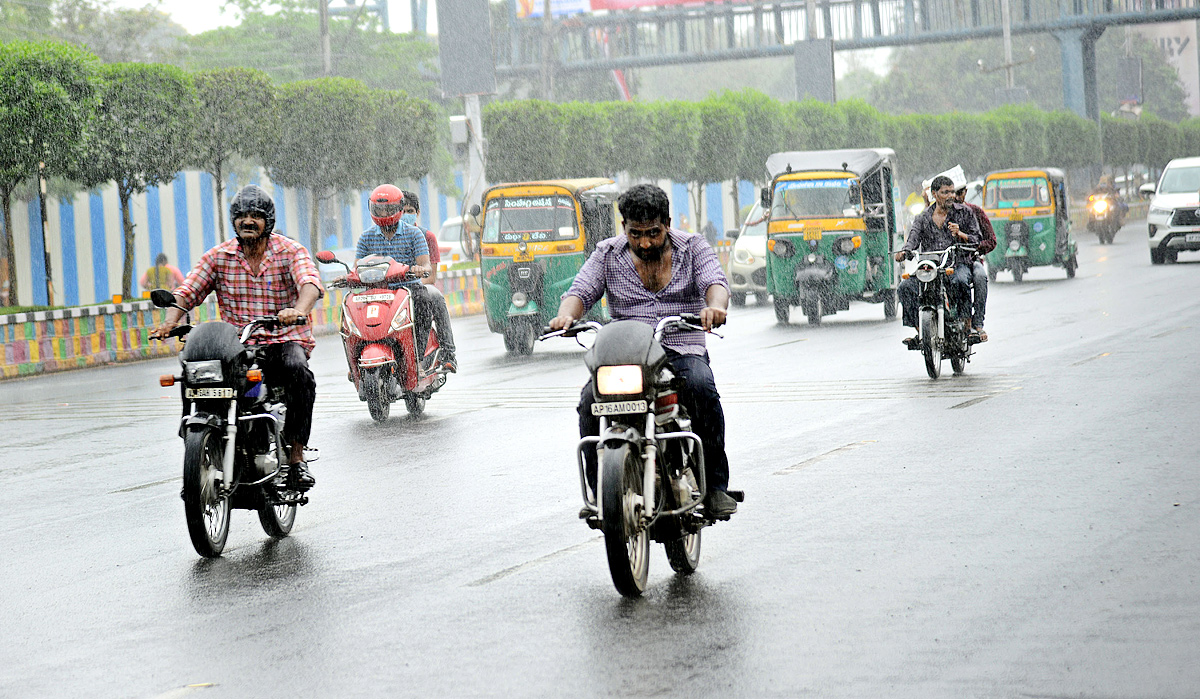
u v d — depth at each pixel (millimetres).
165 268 39594
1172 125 133500
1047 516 11102
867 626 8281
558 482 13812
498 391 22672
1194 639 7766
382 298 19141
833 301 34938
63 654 8547
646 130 62906
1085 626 8086
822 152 36906
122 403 24188
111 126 37312
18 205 48406
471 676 7688
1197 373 19656
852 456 14414
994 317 31312
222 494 10906
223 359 10812
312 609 9328
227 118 43219
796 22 94250
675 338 9750
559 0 91875
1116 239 75812
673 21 92188
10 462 17516
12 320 31594
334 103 49344
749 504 12219
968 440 15039
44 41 36125
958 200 21125
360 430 18578
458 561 10570
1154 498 11570
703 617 8656
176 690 7707
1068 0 105062
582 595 9344
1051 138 100938
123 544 11945
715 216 93438
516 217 30844
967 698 6965
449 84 53969
